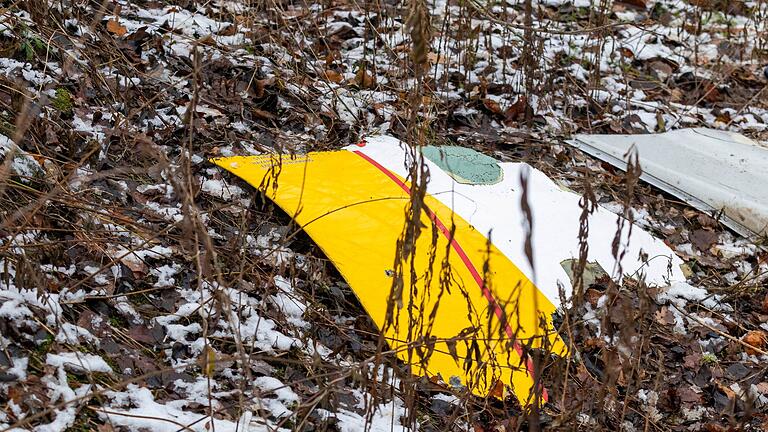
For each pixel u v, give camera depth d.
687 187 4.62
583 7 6.64
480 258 3.55
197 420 2.50
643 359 3.41
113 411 2.51
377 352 2.54
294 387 2.86
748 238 4.36
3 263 2.85
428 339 2.64
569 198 4.15
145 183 3.67
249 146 4.20
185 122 2.55
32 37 4.16
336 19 5.85
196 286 3.18
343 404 2.86
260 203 3.73
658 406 3.23
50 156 3.54
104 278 3.04
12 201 3.11
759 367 3.54
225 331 2.98
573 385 3.16
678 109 5.62
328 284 3.43
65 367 2.59
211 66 4.72
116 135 3.85
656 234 4.29
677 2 7.16
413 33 2.57
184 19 5.20
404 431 2.73
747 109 5.76
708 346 3.60
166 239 3.36
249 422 2.61
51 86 3.95
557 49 5.94
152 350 2.86
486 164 4.19
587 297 3.63
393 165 4.03
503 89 5.31
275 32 5.27
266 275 3.35
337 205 3.70
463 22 5.80
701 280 4.04
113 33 4.72
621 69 5.93
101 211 3.37
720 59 6.24
